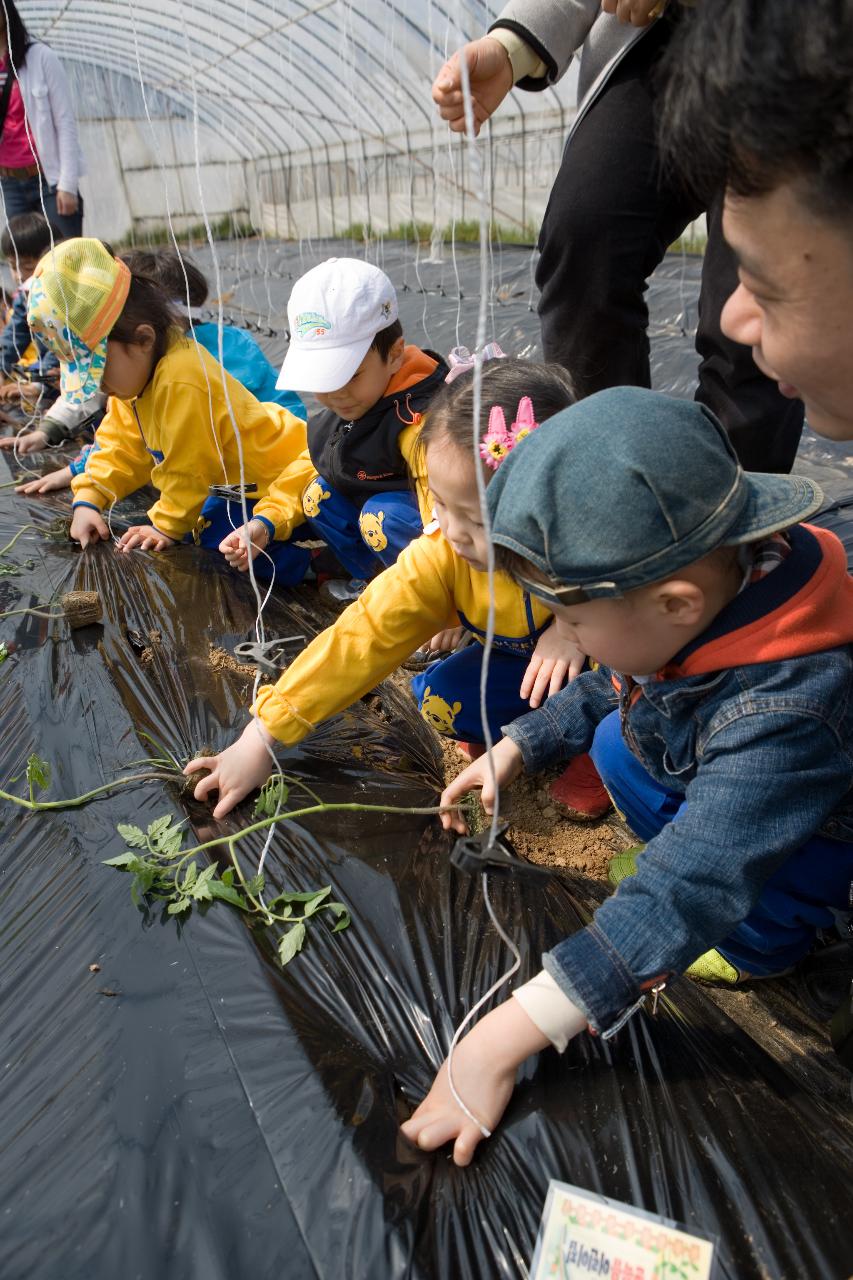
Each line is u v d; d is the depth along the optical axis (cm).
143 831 159
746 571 121
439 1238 101
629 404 110
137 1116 113
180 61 1124
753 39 81
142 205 1398
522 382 166
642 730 140
